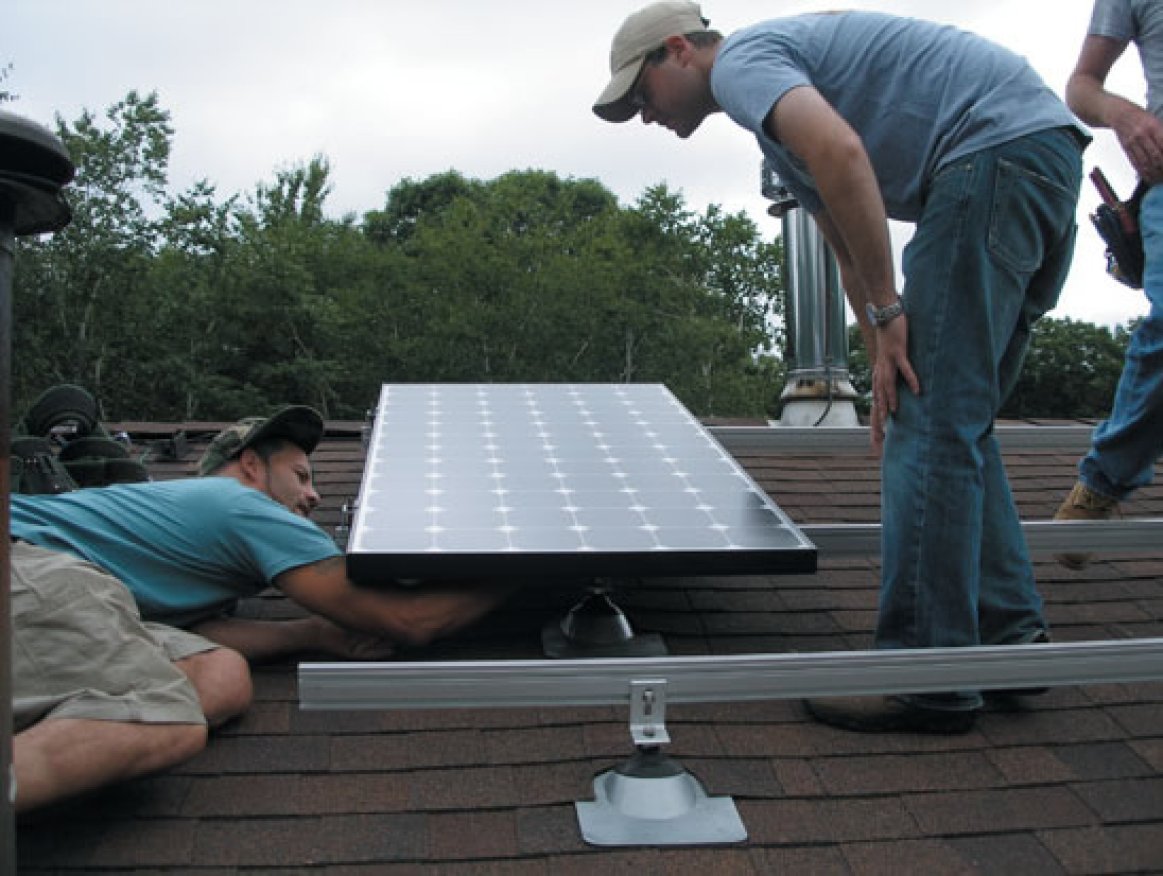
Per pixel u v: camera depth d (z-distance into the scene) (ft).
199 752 6.98
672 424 12.10
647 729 6.56
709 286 160.04
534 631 9.43
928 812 6.85
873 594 10.65
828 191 7.52
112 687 6.55
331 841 6.31
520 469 10.11
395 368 141.69
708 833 6.45
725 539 8.32
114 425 16.71
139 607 8.24
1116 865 6.40
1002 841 6.60
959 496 7.89
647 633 9.40
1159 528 9.61
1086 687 8.77
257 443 10.24
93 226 116.67
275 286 132.57
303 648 8.84
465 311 141.90
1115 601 10.98
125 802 6.61
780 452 15.84
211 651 7.70
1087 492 11.54
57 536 8.04
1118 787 7.26
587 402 13.20
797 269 20.99
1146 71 10.87
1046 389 118.62
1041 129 7.83
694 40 8.81
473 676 6.30
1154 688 8.76
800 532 8.55
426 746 7.38
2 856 3.81
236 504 8.44
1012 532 8.77
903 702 7.74
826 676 6.74
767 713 8.13
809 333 20.83
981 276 7.82
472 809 6.66
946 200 7.84
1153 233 10.69
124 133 120.06
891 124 8.12
